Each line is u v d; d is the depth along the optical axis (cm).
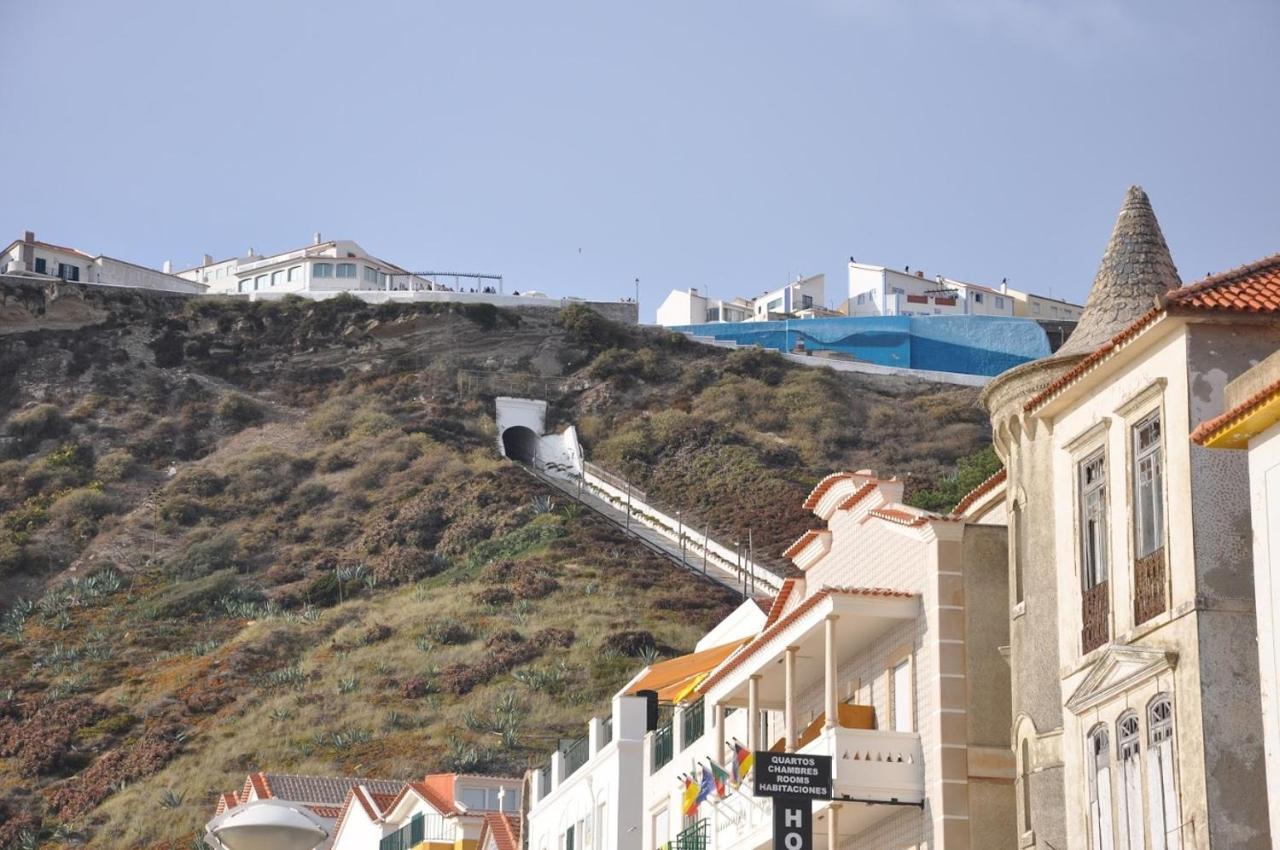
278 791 16400
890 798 6719
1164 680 5159
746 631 10569
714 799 8281
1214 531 5109
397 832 13525
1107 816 5438
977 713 6675
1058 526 5956
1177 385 5266
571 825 10675
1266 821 4891
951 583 6819
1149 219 6469
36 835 18800
